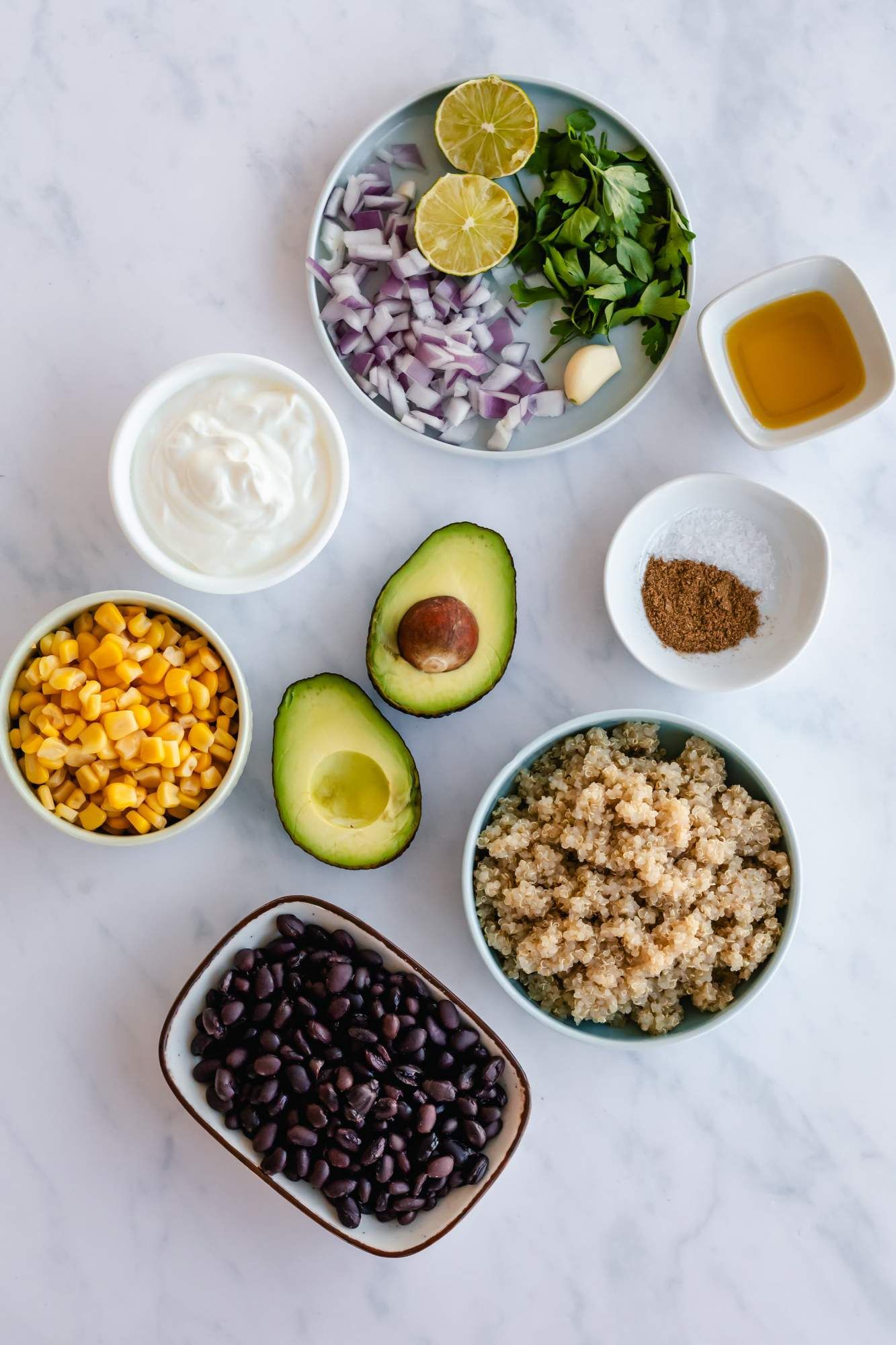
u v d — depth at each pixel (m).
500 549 0.83
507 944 0.83
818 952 0.89
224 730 0.83
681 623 0.86
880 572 0.89
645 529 0.86
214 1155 0.87
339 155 0.88
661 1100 0.88
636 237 0.86
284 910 0.82
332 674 0.82
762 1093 0.88
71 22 0.87
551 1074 0.88
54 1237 0.87
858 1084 0.89
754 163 0.88
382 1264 0.87
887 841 0.89
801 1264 0.88
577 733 0.85
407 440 0.88
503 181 0.87
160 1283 0.87
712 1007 0.83
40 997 0.87
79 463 0.87
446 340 0.86
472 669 0.83
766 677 0.85
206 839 0.87
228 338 0.87
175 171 0.87
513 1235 0.88
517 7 0.88
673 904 0.81
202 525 0.81
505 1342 0.87
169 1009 0.87
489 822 0.85
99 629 0.82
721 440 0.88
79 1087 0.87
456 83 0.84
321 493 0.83
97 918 0.87
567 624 0.88
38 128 0.87
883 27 0.88
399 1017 0.80
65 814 0.82
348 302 0.85
